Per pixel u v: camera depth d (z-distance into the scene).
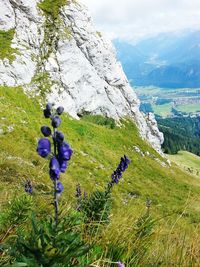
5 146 32.06
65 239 3.20
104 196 7.07
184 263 5.22
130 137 77.38
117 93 84.25
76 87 71.06
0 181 16.47
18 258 3.17
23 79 60.88
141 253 5.14
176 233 5.79
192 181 73.56
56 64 67.94
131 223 5.87
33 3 69.88
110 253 4.86
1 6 64.94
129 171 60.72
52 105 3.07
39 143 3.01
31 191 8.84
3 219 5.20
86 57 78.94
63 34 71.38
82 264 3.95
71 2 77.38
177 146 191.50
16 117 48.28
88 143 59.66
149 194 49.84
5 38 63.78
